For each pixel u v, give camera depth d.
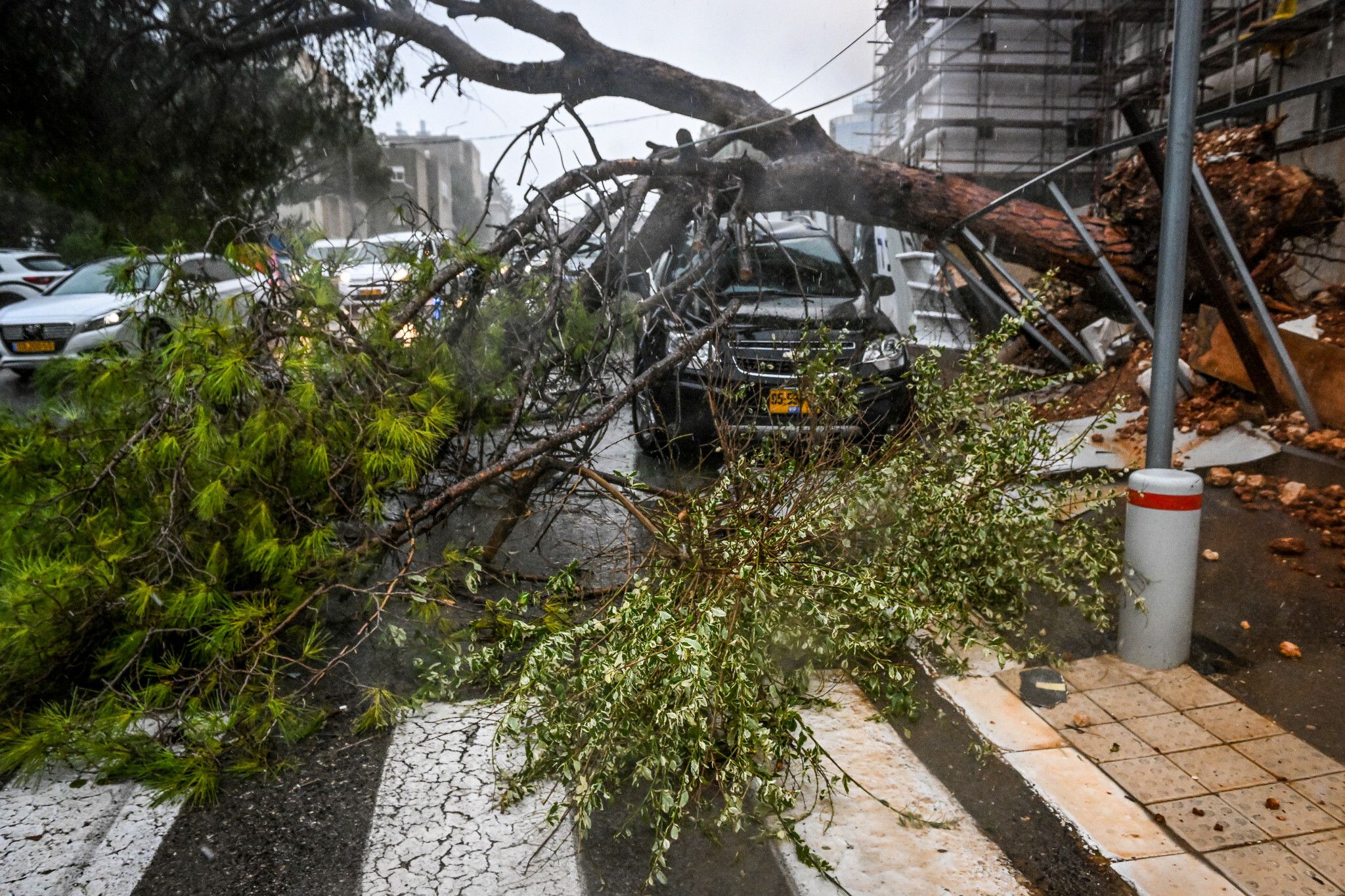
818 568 3.07
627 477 4.45
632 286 6.55
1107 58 17.75
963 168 18.55
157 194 8.45
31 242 14.85
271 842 2.76
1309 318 6.76
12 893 2.52
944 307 9.96
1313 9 10.21
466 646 4.00
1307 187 6.83
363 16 8.01
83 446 3.93
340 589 4.29
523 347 5.02
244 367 3.81
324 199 10.44
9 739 3.09
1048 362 9.01
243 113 8.80
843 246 16.12
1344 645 3.75
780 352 6.33
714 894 2.50
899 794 2.99
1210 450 5.83
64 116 8.01
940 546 3.85
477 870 2.61
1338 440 5.39
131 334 4.98
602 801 2.94
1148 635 3.76
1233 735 3.27
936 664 3.93
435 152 14.77
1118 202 7.84
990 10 17.92
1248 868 2.58
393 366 4.56
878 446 4.82
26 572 3.32
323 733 3.44
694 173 6.79
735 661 2.68
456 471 4.88
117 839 2.78
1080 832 2.77
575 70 7.91
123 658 3.43
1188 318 7.84
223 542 3.84
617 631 2.82
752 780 3.01
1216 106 12.67
